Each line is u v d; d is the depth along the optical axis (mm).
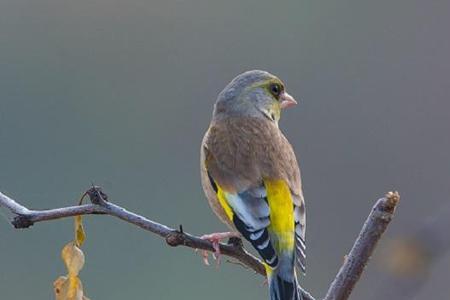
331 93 18562
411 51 18797
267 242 7035
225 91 8641
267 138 7941
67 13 18875
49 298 16062
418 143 17484
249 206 7359
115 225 16094
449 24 18750
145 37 18828
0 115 18047
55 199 17000
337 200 16828
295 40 19297
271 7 19266
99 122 18141
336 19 19078
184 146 18281
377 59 18984
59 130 17984
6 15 18906
